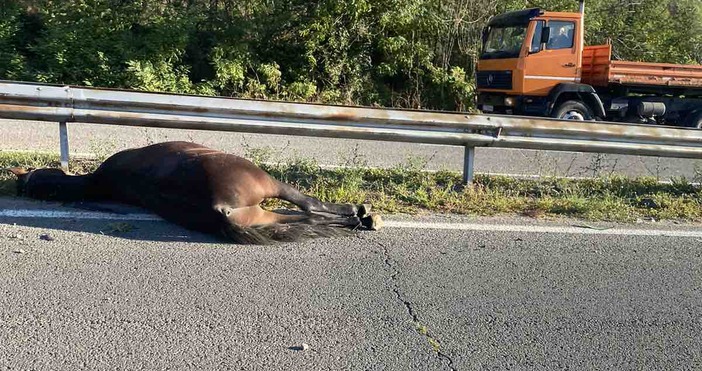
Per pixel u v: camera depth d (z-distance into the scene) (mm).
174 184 5297
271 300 4340
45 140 8953
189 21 16016
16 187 6105
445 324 4172
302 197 5617
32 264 4645
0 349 3621
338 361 3701
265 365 3617
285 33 17297
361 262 5020
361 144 10672
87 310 4078
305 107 6871
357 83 17141
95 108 6645
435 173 7840
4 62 14945
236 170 5246
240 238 5176
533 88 14109
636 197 7188
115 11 15828
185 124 6746
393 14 16984
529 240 5719
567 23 14031
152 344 3754
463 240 5625
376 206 6391
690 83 14695
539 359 3836
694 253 5598
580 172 8750
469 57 18016
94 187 5910
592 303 4559
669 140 7480
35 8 16453
